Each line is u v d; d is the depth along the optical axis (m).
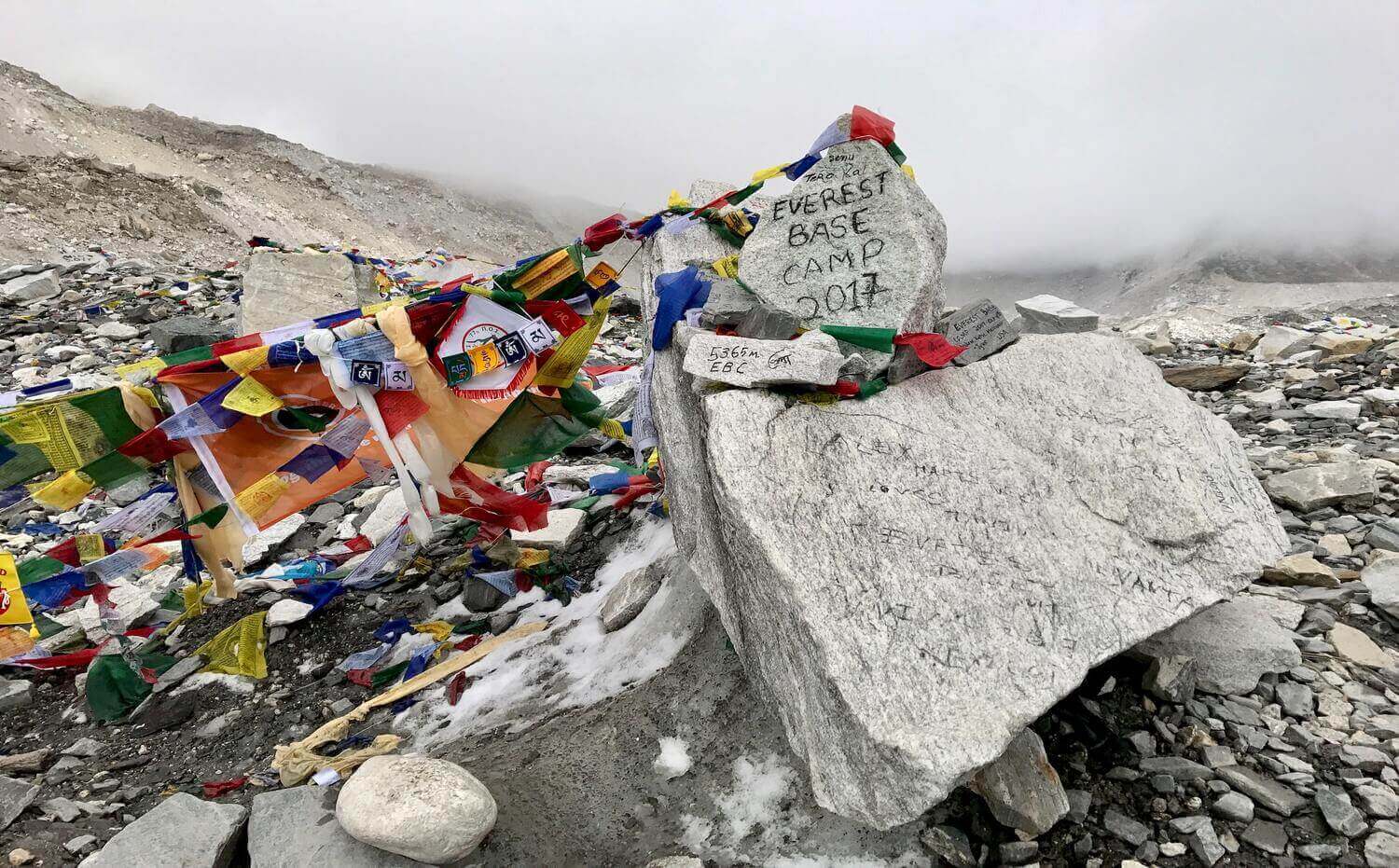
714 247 5.09
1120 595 3.15
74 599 4.56
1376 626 3.96
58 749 4.59
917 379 3.87
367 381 4.28
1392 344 8.72
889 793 2.57
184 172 43.78
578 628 5.04
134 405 4.18
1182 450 3.73
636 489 6.42
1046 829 3.00
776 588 3.02
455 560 6.22
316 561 6.30
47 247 20.53
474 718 4.46
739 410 3.42
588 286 4.91
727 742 3.67
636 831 3.40
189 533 4.68
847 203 4.14
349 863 3.16
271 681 5.14
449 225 62.66
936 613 2.96
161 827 3.32
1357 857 2.79
